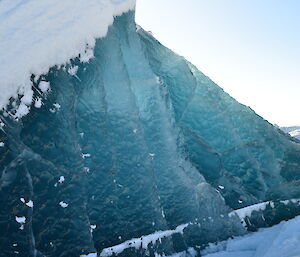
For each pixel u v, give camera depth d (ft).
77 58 18.93
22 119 15.38
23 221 13.97
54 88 17.10
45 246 14.34
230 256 17.72
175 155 21.63
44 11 18.22
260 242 18.71
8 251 13.35
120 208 17.93
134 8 24.30
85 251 15.47
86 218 16.11
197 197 20.56
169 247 18.08
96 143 18.33
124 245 16.74
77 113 18.22
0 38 16.37
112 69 21.13
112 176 18.25
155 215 18.85
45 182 15.23
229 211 20.77
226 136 25.46
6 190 13.98
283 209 21.84
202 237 19.31
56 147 16.20
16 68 15.57
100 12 20.52
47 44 17.11
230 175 23.50
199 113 25.72
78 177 16.56
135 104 21.39
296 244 15.25
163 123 22.40
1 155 14.23
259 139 26.02
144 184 19.29
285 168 24.95
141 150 20.11
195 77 27.55
